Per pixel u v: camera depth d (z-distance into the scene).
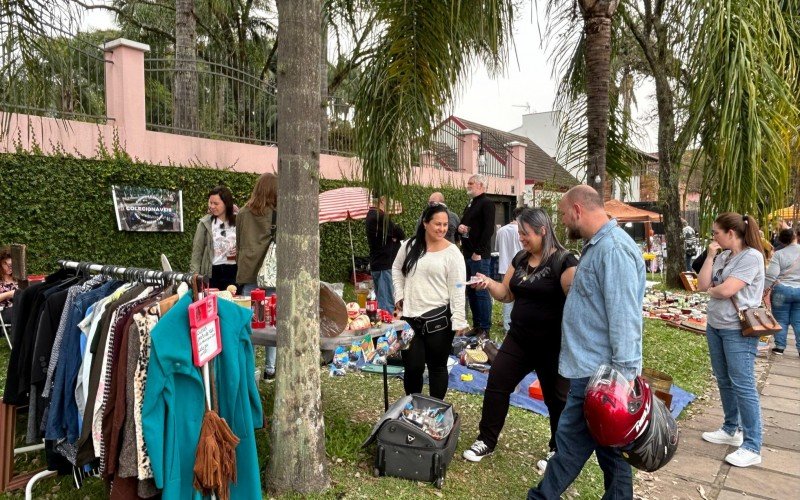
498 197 15.98
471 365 5.67
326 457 3.29
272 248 4.75
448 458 3.26
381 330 3.62
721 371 4.06
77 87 6.67
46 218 6.28
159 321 2.17
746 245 3.76
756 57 3.77
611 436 2.32
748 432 3.82
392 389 4.91
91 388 2.28
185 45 11.09
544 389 3.46
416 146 4.49
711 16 3.72
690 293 11.66
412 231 11.67
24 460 3.29
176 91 8.17
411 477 3.19
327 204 6.70
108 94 7.07
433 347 3.75
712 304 3.92
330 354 4.32
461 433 4.02
